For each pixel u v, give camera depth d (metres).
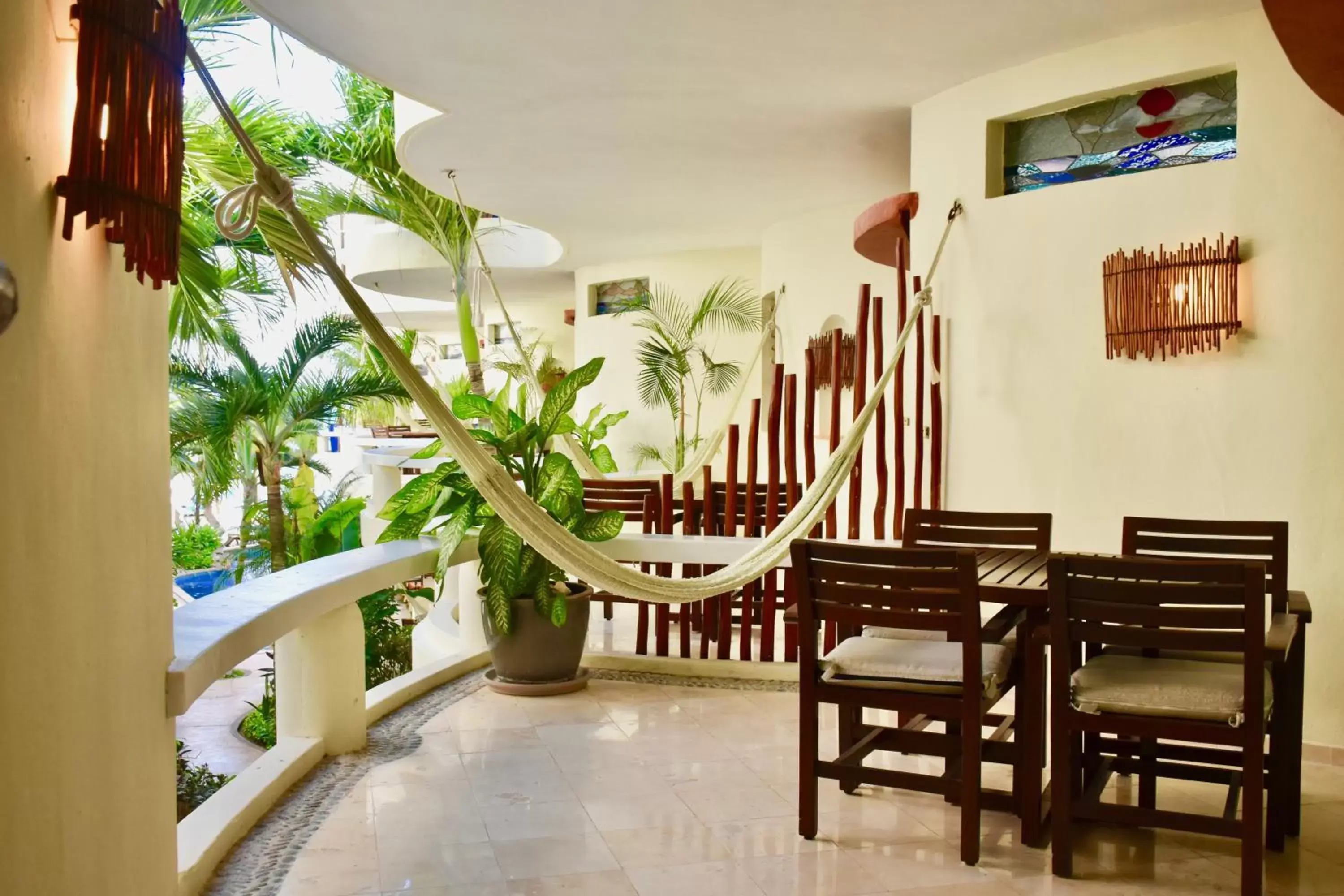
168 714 2.39
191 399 7.85
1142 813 2.92
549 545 3.45
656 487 5.98
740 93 5.52
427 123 6.12
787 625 5.33
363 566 4.19
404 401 9.05
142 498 2.22
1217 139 4.57
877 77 5.21
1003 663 3.30
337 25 4.66
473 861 3.07
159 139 1.79
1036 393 4.95
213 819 3.16
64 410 1.74
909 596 3.12
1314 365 4.16
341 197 9.20
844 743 3.67
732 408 8.77
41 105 1.63
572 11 4.49
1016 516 4.17
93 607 1.89
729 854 3.14
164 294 2.42
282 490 11.17
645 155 6.82
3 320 1.33
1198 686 2.87
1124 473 4.66
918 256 5.58
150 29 1.74
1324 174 4.14
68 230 1.63
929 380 5.46
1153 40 4.58
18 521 1.55
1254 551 3.63
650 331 11.48
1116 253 4.64
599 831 3.30
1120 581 2.93
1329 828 3.39
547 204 8.45
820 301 8.80
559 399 4.89
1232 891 2.91
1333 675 4.14
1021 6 4.35
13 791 1.53
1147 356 4.55
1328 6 3.16
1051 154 5.07
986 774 3.87
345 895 2.85
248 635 3.02
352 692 4.03
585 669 5.23
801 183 7.63
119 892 2.04
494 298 15.55
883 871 3.03
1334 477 4.12
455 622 6.69
